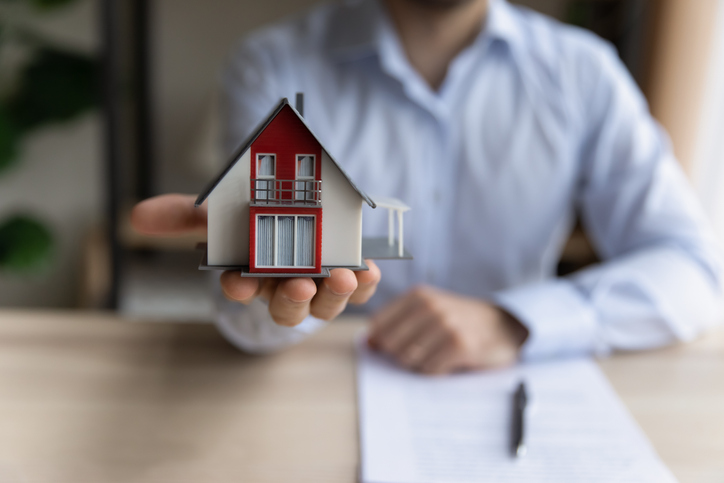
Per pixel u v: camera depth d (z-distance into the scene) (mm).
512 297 741
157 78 1850
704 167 1409
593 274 796
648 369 694
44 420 547
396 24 1012
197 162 1742
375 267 430
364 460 504
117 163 1580
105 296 1798
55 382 616
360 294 442
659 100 1452
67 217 2043
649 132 1029
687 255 885
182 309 1715
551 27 1061
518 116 991
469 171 985
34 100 1744
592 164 1023
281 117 399
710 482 491
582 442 542
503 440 544
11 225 1762
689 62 1403
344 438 541
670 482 488
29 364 650
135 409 572
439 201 983
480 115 991
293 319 418
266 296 428
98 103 1777
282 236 406
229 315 647
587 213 1084
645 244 962
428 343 666
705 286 830
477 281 1038
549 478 492
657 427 569
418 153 972
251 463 499
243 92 979
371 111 971
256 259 405
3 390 596
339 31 993
